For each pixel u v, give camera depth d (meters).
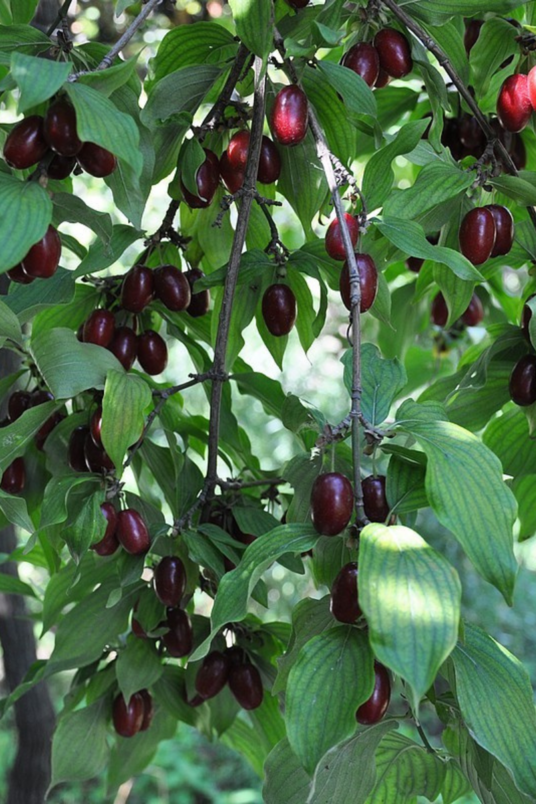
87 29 1.29
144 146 0.88
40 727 1.21
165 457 0.96
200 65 0.91
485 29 0.93
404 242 0.85
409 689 0.76
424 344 1.21
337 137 0.93
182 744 2.31
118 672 0.95
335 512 0.78
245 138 0.92
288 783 0.85
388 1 0.89
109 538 0.89
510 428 0.96
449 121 0.99
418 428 0.80
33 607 1.68
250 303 0.97
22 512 0.88
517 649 2.53
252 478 1.01
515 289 1.55
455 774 0.89
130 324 0.95
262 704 0.98
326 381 2.23
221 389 0.95
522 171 0.91
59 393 0.87
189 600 0.95
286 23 0.92
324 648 0.77
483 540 0.77
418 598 0.75
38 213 0.78
